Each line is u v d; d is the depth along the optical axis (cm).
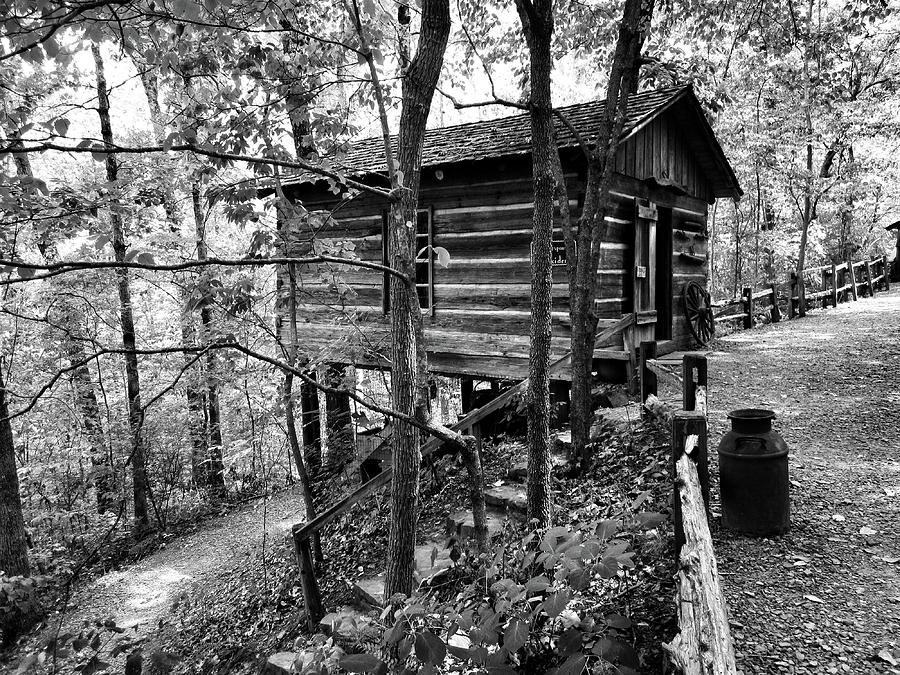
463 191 968
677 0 945
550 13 455
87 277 999
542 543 273
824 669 294
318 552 721
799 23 984
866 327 1312
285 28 419
